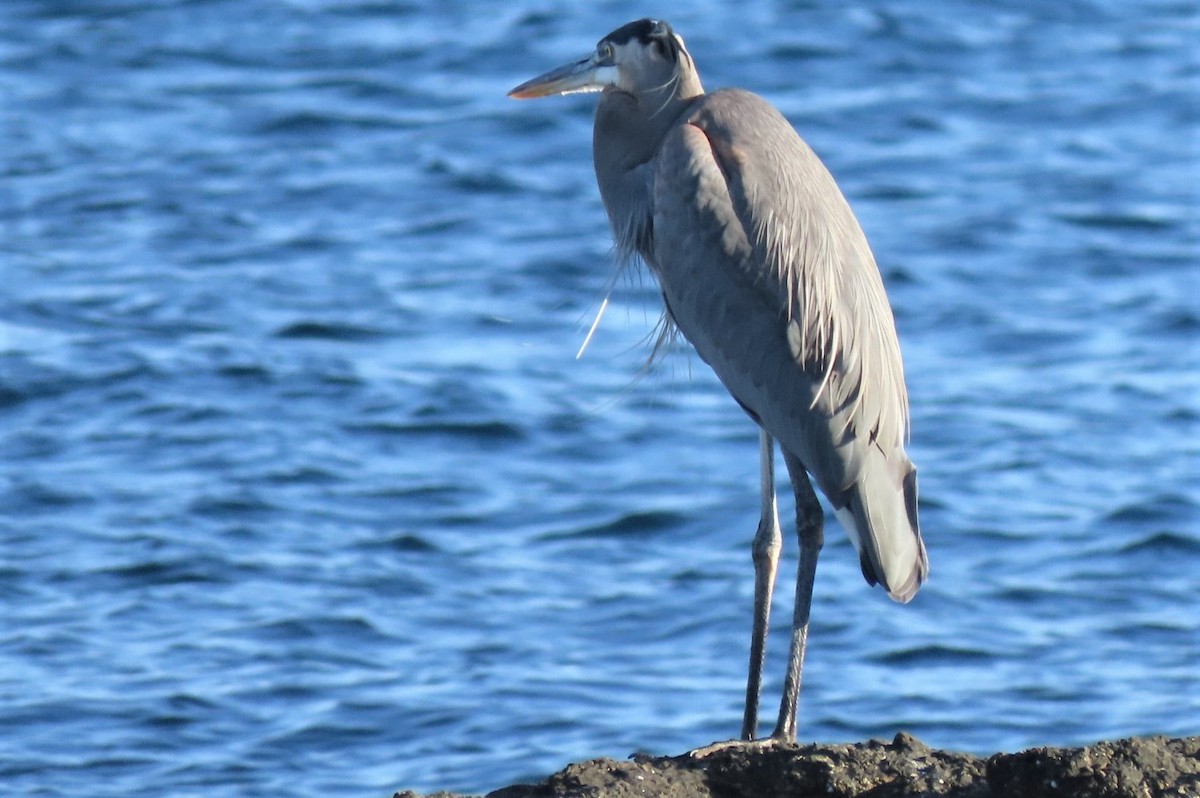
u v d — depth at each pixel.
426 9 30.48
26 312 20.42
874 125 26.64
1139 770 7.04
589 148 25.77
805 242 8.34
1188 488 17.19
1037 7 31.45
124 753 12.35
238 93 27.08
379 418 18.45
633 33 9.05
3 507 16.30
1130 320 21.30
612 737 12.64
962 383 19.75
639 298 21.34
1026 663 14.12
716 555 15.93
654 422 18.81
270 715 12.95
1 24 29.56
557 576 15.45
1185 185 25.00
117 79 27.47
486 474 17.48
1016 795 7.12
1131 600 15.17
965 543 16.30
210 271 21.77
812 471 8.29
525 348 20.30
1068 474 17.64
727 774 7.47
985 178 25.22
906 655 14.21
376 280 21.69
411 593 14.98
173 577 15.09
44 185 23.80
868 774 7.35
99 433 17.89
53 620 14.30
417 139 25.73
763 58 28.61
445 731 12.73
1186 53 29.48
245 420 18.25
